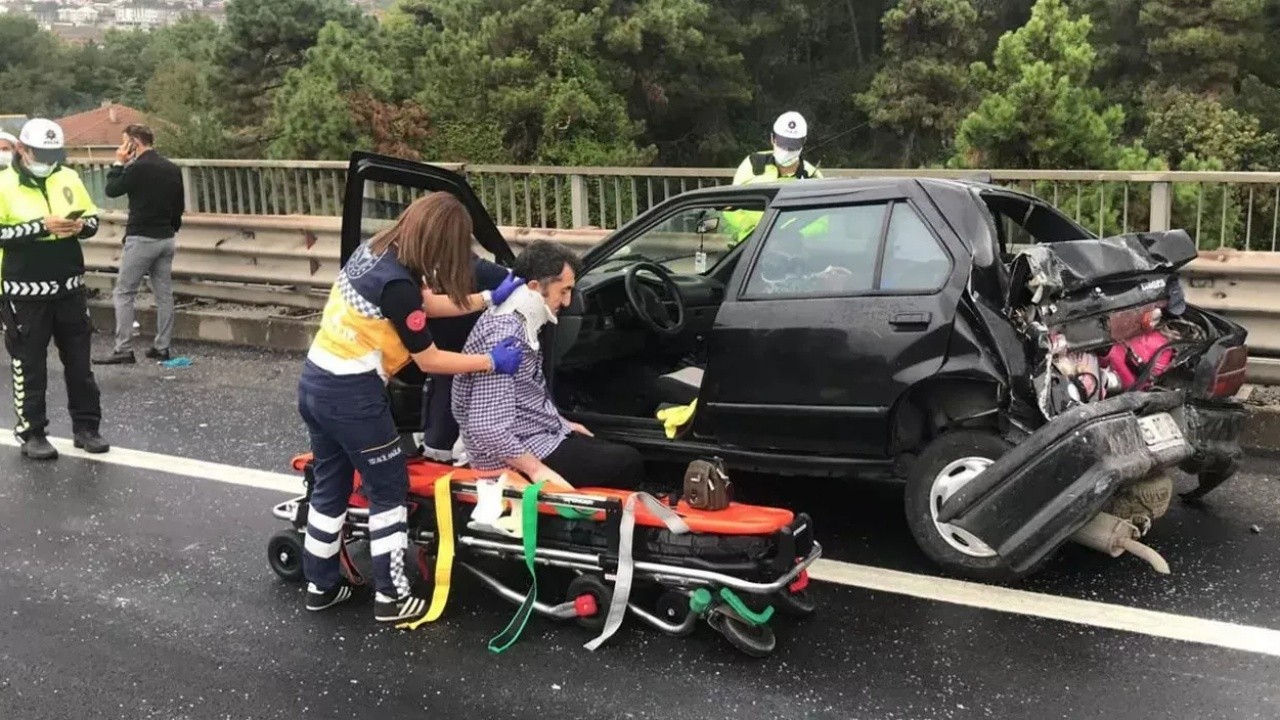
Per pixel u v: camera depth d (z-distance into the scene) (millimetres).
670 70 30250
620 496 3922
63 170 6336
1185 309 4891
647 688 3598
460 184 4973
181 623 4176
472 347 4207
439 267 3859
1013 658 3732
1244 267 6414
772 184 4969
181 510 5469
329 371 3871
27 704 3572
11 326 6266
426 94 24906
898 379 4383
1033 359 4211
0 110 89562
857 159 36219
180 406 7629
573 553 3982
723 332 4820
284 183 10398
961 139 21359
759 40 36094
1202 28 26406
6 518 5395
